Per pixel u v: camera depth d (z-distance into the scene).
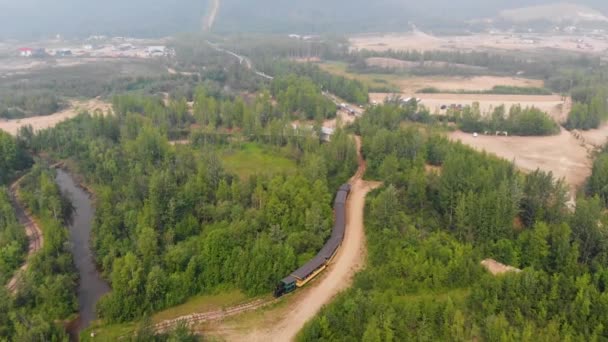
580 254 111.81
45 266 121.12
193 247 122.75
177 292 111.94
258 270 112.56
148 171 166.25
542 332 87.81
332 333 93.56
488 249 116.88
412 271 107.50
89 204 165.88
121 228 138.12
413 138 170.00
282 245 120.25
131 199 146.12
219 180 150.25
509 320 93.56
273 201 130.62
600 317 89.00
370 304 96.06
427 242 115.44
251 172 172.00
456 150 168.38
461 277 107.06
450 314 92.75
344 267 117.31
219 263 117.56
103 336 102.44
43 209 148.88
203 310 108.81
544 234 113.00
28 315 106.69
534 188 129.50
